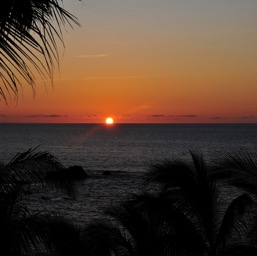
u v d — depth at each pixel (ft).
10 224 36.35
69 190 35.76
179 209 57.36
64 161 495.82
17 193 35.32
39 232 38.65
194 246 55.98
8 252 35.55
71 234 57.67
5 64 14.73
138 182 310.65
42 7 14.76
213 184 57.36
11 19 14.39
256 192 46.26
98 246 63.05
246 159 46.68
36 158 34.55
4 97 15.72
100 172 372.58
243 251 51.75
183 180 56.70
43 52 14.97
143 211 57.93
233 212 53.98
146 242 59.41
